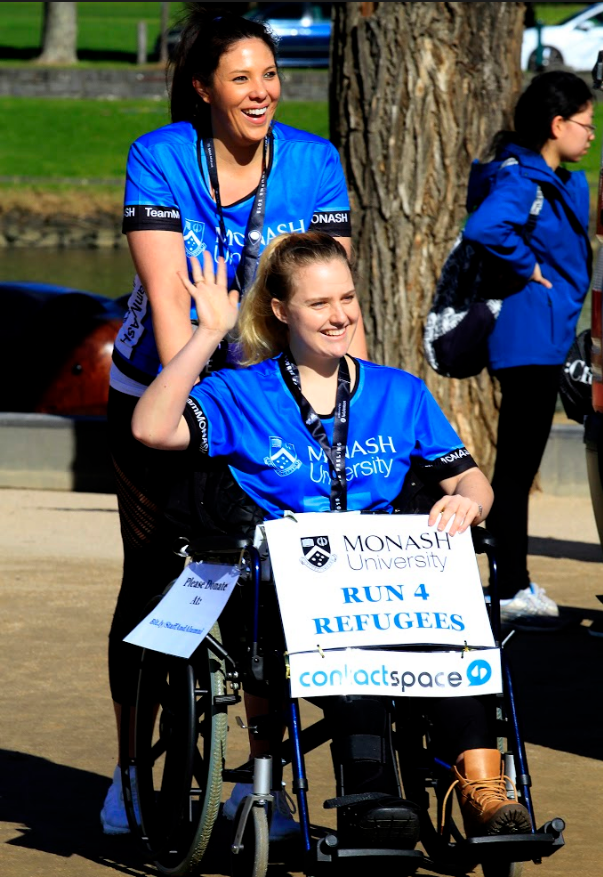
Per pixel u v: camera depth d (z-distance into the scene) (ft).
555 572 43.42
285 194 23.48
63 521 50.72
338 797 19.20
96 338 62.90
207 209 23.26
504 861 19.71
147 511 23.54
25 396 63.52
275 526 20.21
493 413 53.98
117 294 124.77
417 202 52.65
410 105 52.24
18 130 207.10
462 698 20.26
